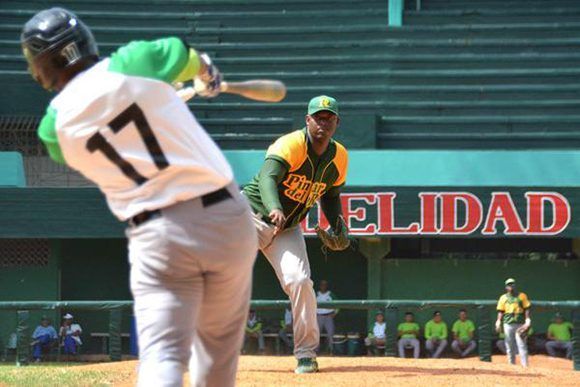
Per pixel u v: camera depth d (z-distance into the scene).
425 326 62.69
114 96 10.88
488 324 36.44
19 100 67.00
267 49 74.31
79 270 68.06
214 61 72.81
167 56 11.20
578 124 68.06
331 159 22.39
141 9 79.31
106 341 65.12
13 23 77.38
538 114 69.31
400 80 71.75
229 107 70.06
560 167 61.59
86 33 11.60
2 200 60.94
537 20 76.25
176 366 11.06
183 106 11.31
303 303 22.94
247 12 79.06
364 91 70.81
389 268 66.50
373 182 62.00
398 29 75.12
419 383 21.70
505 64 72.38
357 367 24.58
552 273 66.00
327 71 72.94
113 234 60.88
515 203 60.22
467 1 79.00
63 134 11.10
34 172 67.38
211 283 11.66
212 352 12.45
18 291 66.19
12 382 23.11
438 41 73.81
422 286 66.31
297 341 23.39
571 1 77.69
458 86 70.94
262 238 22.94
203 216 11.12
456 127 68.38
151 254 11.12
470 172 61.78
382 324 59.94
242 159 61.91
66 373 25.05
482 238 65.31
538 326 65.56
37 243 66.31
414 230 60.44
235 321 12.23
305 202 22.69
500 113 69.31
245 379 21.94
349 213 60.69
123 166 11.04
